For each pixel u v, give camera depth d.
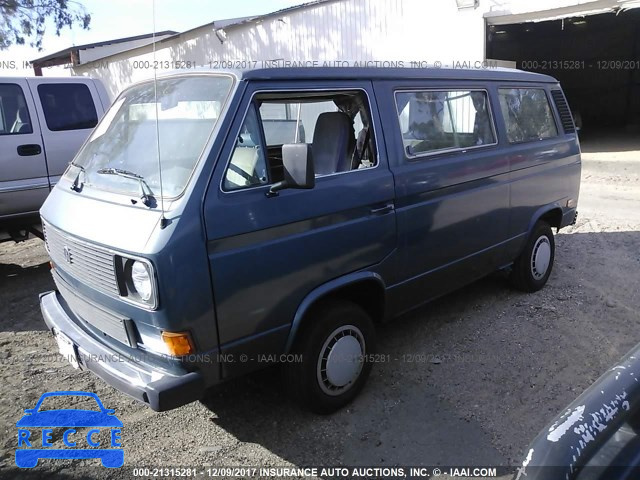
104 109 6.97
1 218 6.12
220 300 2.78
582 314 4.88
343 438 3.26
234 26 15.93
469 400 3.60
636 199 9.35
